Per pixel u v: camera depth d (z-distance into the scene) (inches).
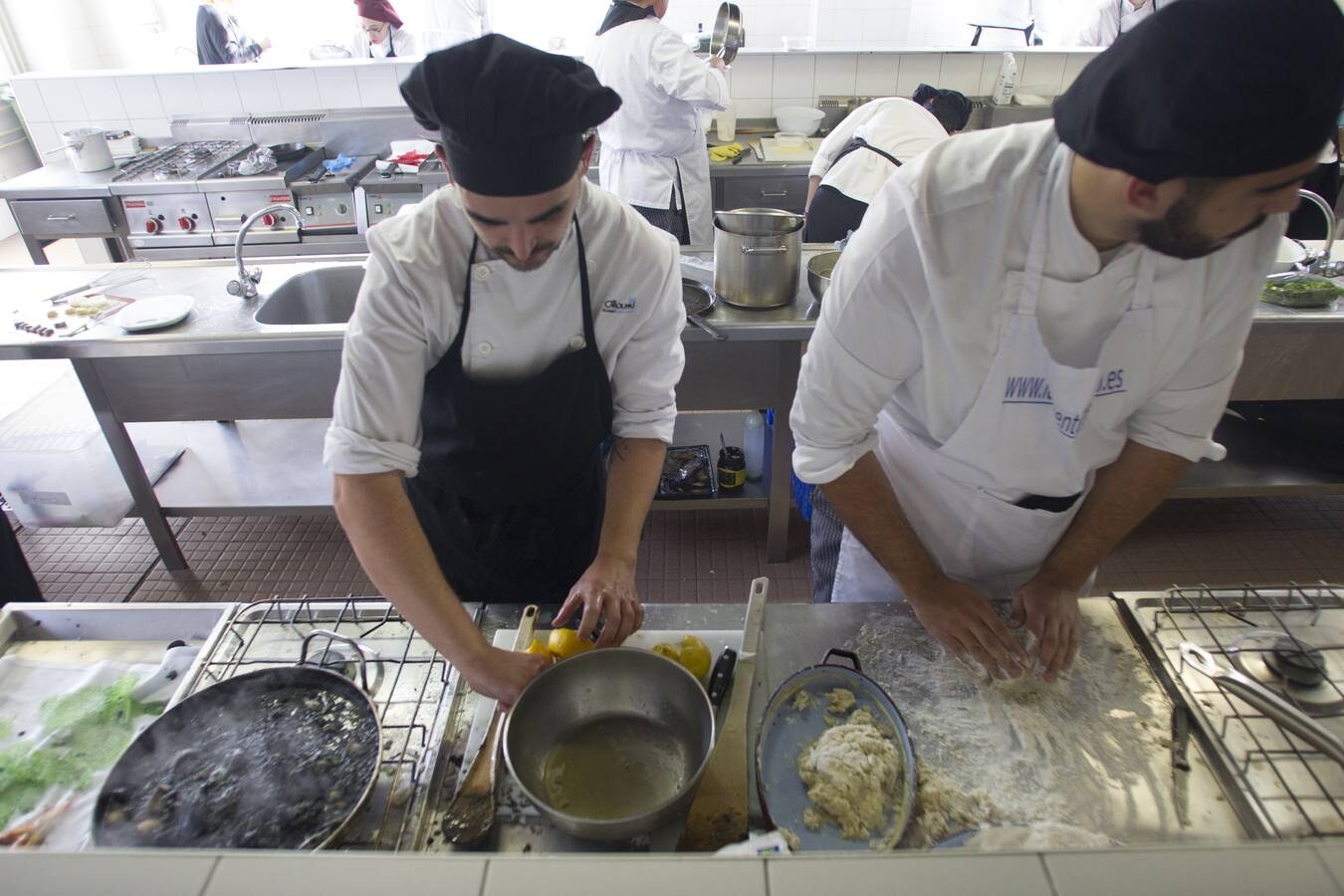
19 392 132.6
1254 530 102.0
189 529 106.8
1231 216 25.5
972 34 202.8
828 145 102.8
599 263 43.8
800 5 207.5
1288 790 32.9
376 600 43.6
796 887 17.1
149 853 17.9
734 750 34.8
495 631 41.9
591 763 34.3
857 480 42.1
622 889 17.2
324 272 94.1
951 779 34.2
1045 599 41.8
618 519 45.8
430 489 53.5
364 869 17.6
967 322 35.7
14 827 33.9
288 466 103.5
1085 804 33.2
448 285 40.9
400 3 196.2
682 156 132.4
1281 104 21.8
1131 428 41.7
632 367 48.2
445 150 33.4
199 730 34.3
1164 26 23.3
